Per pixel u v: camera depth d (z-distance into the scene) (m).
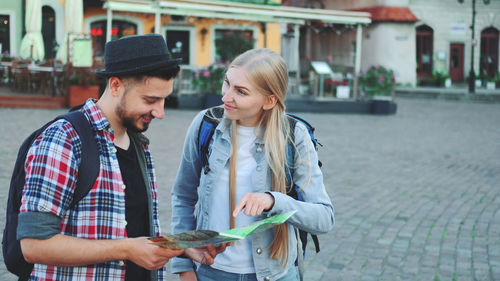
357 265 5.09
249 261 2.31
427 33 36.75
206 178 2.34
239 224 2.28
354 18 20.83
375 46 34.53
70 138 1.89
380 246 5.66
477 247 5.73
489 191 8.59
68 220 1.90
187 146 2.45
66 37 19.52
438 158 11.61
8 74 18.77
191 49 24.56
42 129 1.95
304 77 23.56
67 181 1.85
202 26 24.58
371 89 21.30
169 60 1.94
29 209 1.78
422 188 8.63
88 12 22.88
